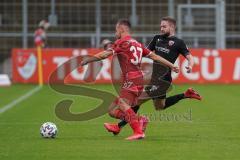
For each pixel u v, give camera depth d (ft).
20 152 96.37
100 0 312.71
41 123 139.13
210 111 166.61
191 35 311.27
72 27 312.71
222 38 298.15
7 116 154.71
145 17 315.37
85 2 313.12
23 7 307.37
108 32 310.45
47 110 169.78
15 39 308.40
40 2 312.50
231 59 277.44
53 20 313.12
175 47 117.70
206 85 269.44
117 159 89.97
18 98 210.79
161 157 91.35
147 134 118.01
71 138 112.47
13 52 282.56
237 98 208.95
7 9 311.88
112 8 313.32
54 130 112.57
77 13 313.53
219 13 298.56
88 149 98.89
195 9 318.04
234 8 316.60
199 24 318.65
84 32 311.06
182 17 315.78
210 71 276.82
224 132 122.11
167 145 103.19
